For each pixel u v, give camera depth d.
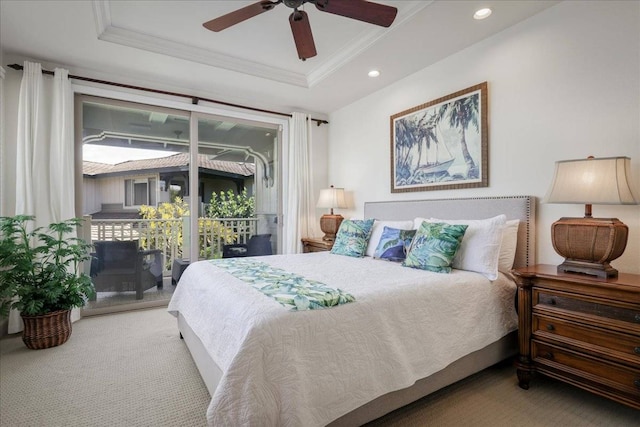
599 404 1.81
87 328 2.98
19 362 2.29
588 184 1.82
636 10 1.94
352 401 1.42
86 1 2.28
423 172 3.30
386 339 1.58
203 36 2.90
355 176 4.34
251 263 2.64
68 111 3.12
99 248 3.49
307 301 1.50
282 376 1.27
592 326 1.69
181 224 4.02
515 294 2.23
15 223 2.55
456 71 2.99
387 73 3.45
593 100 2.12
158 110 3.75
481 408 1.77
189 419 1.68
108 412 1.73
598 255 1.78
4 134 2.91
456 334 1.86
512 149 2.57
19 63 2.99
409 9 2.41
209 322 1.79
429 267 2.28
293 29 2.03
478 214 2.71
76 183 3.32
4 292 2.43
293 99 4.24
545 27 2.36
